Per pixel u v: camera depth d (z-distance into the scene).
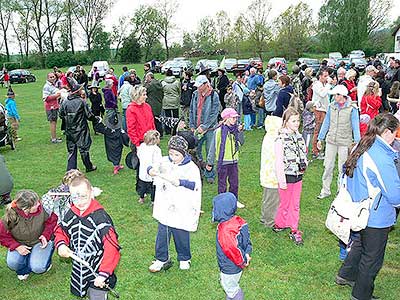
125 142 8.88
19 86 33.12
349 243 4.83
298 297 4.59
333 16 58.38
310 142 10.20
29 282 5.03
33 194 4.81
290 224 5.88
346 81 10.55
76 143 8.76
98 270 3.47
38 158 10.49
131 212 6.94
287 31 56.44
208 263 5.33
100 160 10.09
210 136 8.07
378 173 3.90
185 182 4.73
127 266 5.28
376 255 4.14
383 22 60.53
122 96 11.58
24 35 65.44
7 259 4.90
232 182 6.66
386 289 4.72
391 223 4.09
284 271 5.12
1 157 6.94
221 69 13.81
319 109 9.28
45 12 64.38
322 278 4.95
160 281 4.95
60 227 3.63
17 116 12.22
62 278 5.09
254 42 58.56
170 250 5.69
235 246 3.87
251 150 10.70
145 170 6.70
